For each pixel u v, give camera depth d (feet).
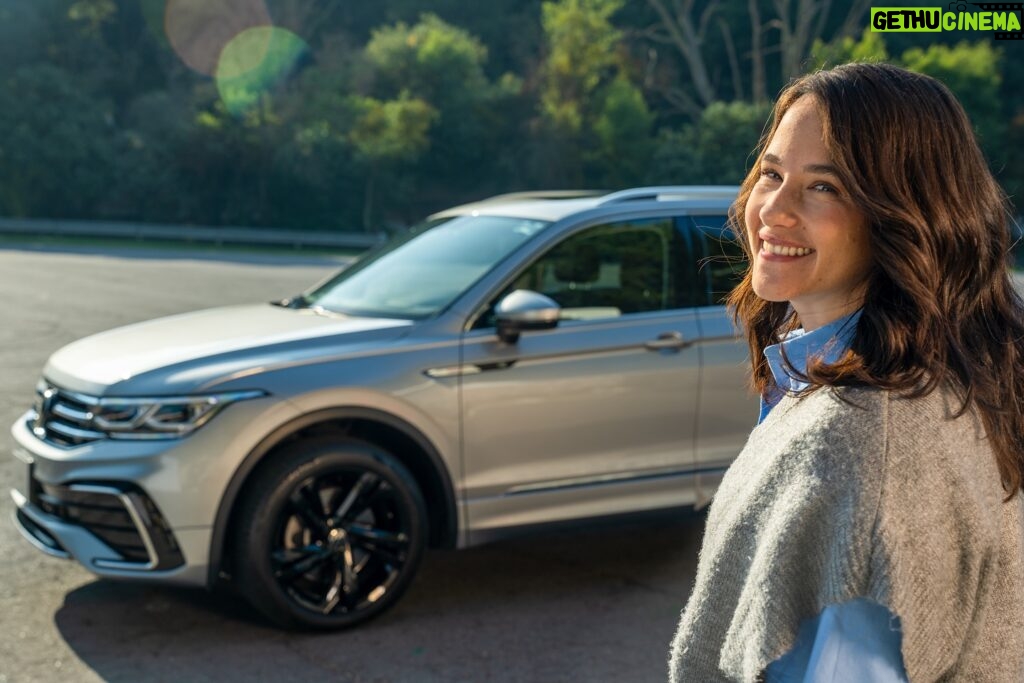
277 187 159.02
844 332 3.61
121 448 12.82
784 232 3.60
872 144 3.43
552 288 14.94
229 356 13.33
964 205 3.52
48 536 13.76
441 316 14.32
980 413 3.40
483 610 14.32
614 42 171.42
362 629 13.61
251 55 166.61
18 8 159.12
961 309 3.56
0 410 26.35
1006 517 3.45
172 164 157.07
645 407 14.99
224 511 12.80
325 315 15.15
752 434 3.66
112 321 43.47
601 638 13.38
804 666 3.22
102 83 173.17
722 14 195.52
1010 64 181.47
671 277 15.64
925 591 3.04
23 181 150.41
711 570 3.49
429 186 173.37
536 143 159.33
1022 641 3.44
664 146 151.94
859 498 3.06
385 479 13.52
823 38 191.93
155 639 13.21
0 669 12.28
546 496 14.56
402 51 169.99
